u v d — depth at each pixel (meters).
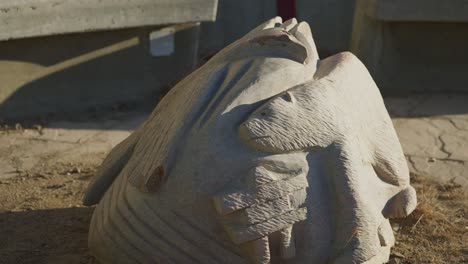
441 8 9.34
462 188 7.01
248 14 11.97
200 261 4.41
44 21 8.53
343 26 11.86
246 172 4.30
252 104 4.47
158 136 4.73
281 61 4.70
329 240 4.43
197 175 4.36
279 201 4.27
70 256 5.43
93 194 5.24
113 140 8.35
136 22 9.16
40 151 8.01
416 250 5.72
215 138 4.36
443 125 8.65
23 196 6.74
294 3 11.89
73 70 9.14
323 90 4.51
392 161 4.85
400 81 9.95
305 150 4.39
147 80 9.73
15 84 8.83
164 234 4.46
